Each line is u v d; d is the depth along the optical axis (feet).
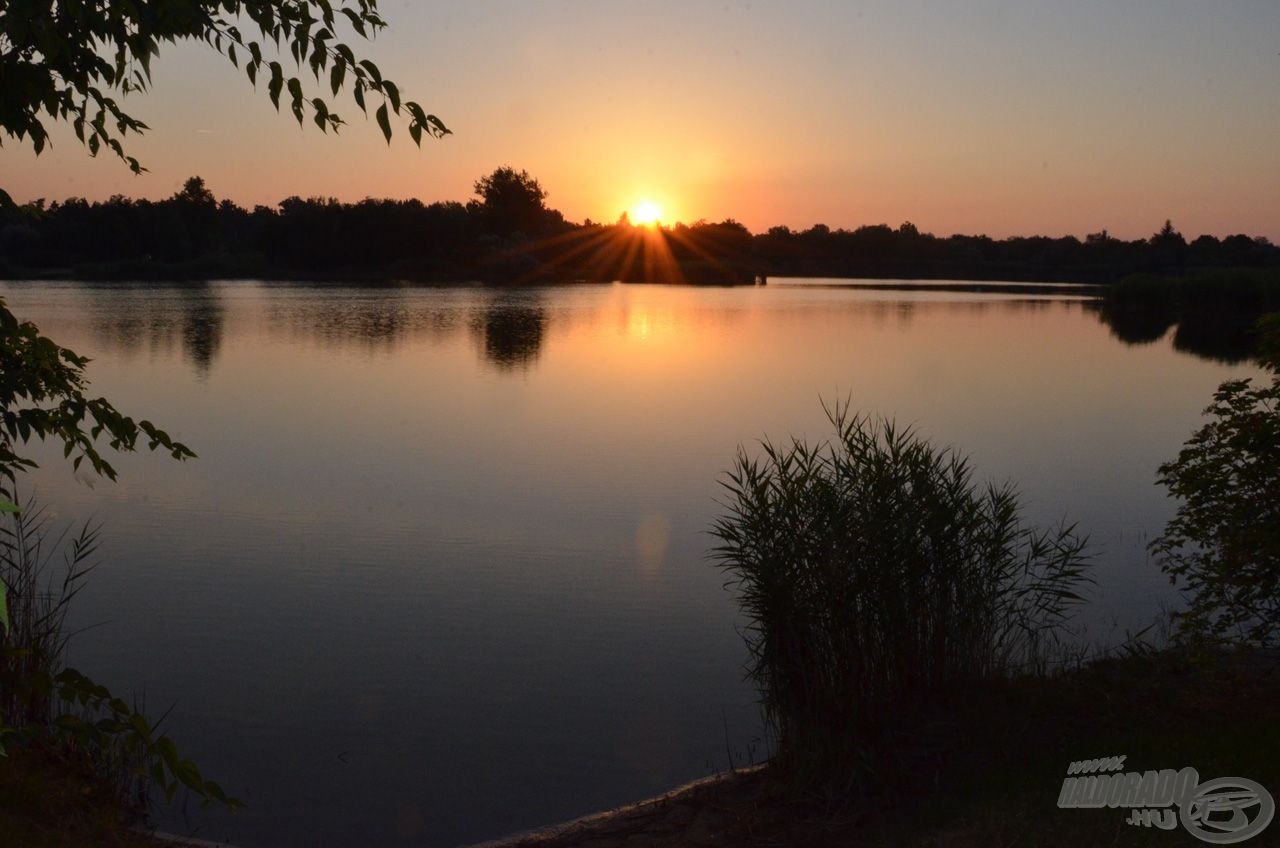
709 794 21.57
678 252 393.70
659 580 35.99
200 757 23.85
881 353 115.34
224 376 89.97
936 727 21.90
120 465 53.36
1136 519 43.52
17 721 21.90
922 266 435.94
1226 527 22.36
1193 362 107.45
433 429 65.26
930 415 70.69
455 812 21.67
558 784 22.84
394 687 27.53
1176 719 22.43
